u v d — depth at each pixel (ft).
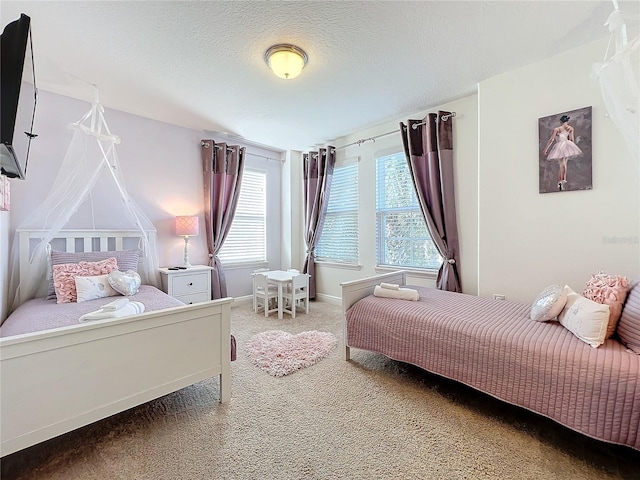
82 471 4.41
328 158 14.73
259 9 5.94
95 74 8.42
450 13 6.11
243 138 14.55
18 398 3.96
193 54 7.46
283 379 7.23
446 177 10.39
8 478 4.26
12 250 8.46
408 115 11.65
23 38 3.98
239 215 15.25
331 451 4.87
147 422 5.56
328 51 7.36
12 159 4.23
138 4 5.77
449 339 6.19
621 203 7.06
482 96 9.07
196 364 5.80
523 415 5.84
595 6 5.94
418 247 11.90
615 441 4.28
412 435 5.26
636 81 5.17
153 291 9.26
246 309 13.82
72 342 4.37
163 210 12.32
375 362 8.22
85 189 8.93
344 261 14.71
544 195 8.11
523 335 5.45
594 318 4.95
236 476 4.35
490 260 9.10
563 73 7.70
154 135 12.01
